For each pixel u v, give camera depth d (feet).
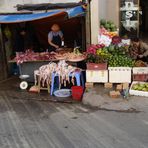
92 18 26.53
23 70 24.29
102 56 22.61
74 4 25.11
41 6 25.48
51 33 26.03
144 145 14.37
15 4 26.53
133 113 18.25
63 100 20.94
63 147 14.43
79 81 22.21
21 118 18.21
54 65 22.88
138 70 22.08
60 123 17.21
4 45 26.78
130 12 34.40
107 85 22.07
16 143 15.02
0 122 17.71
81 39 27.99
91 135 15.56
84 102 20.25
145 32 41.91
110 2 33.35
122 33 34.76
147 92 20.15
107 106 19.29
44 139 15.33
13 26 27.71
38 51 28.78
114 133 15.71
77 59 23.02
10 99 21.75
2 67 26.63
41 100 21.31
